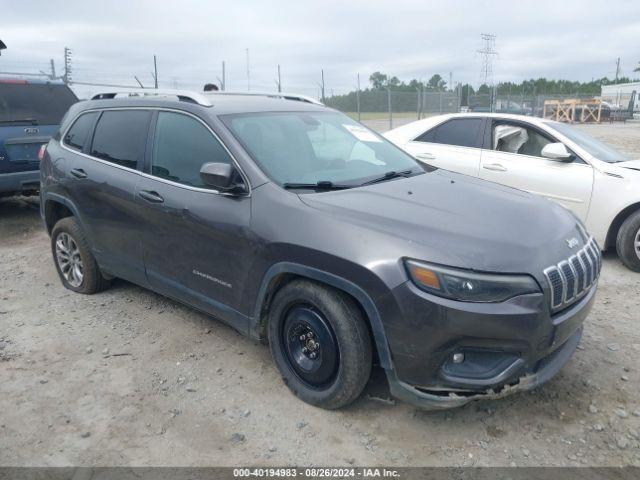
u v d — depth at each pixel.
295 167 3.70
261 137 3.84
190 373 3.79
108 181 4.41
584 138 6.80
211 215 3.61
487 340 2.81
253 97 4.57
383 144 4.61
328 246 3.03
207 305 3.85
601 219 6.04
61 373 3.82
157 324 4.54
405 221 3.07
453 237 2.95
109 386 3.65
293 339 3.41
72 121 5.11
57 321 4.63
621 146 19.91
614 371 3.76
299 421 3.25
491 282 2.79
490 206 3.41
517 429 3.16
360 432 3.15
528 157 6.66
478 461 2.92
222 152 3.70
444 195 3.57
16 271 5.96
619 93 54.16
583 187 6.14
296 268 3.18
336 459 2.95
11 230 7.84
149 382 3.69
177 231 3.87
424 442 3.06
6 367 3.91
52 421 3.29
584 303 3.20
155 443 3.08
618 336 4.29
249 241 3.40
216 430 3.19
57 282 5.57
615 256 6.45
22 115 8.00
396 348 2.90
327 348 3.17
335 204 3.26
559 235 3.23
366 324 3.07
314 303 3.17
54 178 5.02
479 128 7.16
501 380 2.86
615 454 2.96
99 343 4.23
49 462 2.95
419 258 2.84
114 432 3.18
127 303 4.96
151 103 4.31
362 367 3.08
